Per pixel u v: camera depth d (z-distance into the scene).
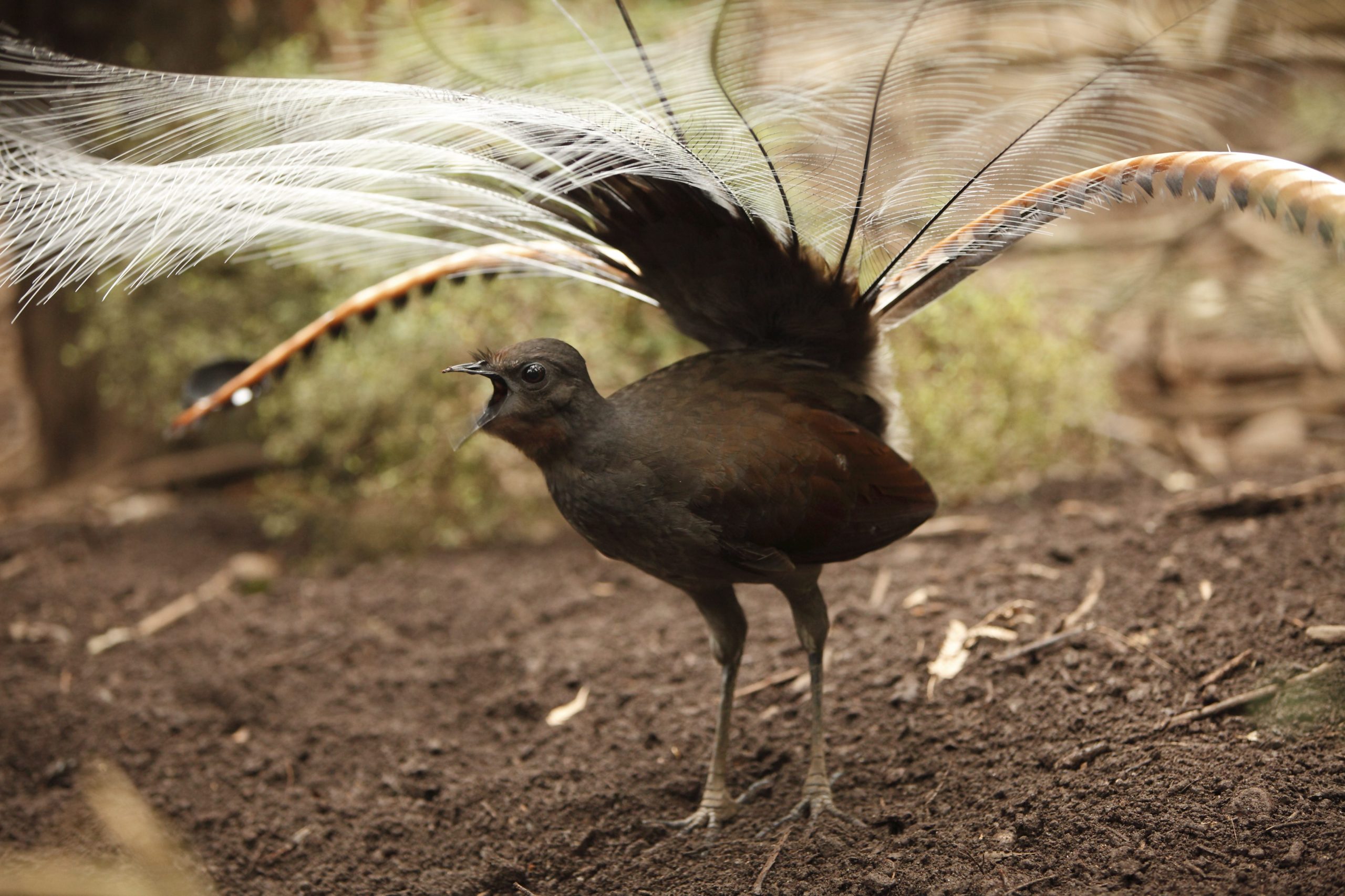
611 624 5.49
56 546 7.03
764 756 4.27
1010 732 3.98
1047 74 3.45
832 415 3.44
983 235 3.40
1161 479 6.43
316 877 3.96
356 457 6.77
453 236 4.55
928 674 4.47
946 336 6.29
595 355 6.44
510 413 3.21
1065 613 4.64
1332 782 3.34
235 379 4.17
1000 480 6.50
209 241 3.31
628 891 3.61
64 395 8.42
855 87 3.19
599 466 3.27
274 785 4.55
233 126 3.36
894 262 3.39
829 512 3.39
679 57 3.27
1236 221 8.70
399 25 5.86
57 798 4.52
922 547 5.73
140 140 3.67
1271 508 5.17
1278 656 3.99
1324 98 7.98
